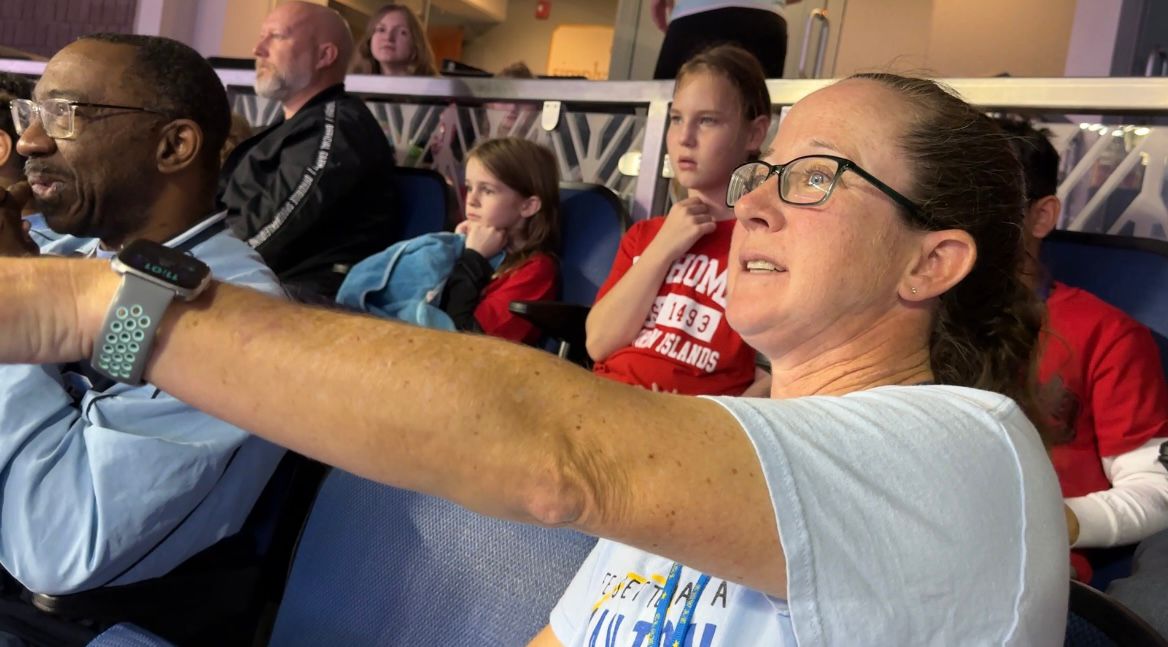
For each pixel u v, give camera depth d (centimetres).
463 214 314
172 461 116
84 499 115
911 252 77
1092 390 155
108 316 51
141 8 608
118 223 144
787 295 77
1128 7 455
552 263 251
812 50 517
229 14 607
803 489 55
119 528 113
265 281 143
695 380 194
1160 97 199
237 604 131
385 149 293
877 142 76
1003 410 65
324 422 52
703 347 195
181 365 53
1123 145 214
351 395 52
